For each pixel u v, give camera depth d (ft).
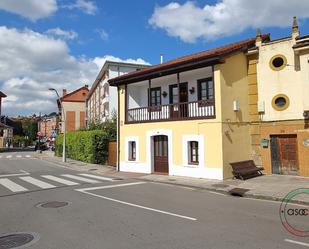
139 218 26.84
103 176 59.67
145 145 63.16
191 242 20.38
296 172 51.34
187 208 30.86
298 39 48.47
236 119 53.26
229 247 19.38
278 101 53.52
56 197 36.96
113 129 93.56
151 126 62.03
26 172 66.95
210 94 58.90
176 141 56.95
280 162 52.95
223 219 26.45
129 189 43.39
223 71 51.42
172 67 56.49
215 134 50.75
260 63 55.47
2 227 24.44
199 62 52.11
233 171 49.52
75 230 23.36
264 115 54.60
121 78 67.77
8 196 37.81
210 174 51.01
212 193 40.22
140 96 73.20
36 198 36.37
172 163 57.41
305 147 49.98
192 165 53.88
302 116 50.44
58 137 135.95
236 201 34.73
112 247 19.54
